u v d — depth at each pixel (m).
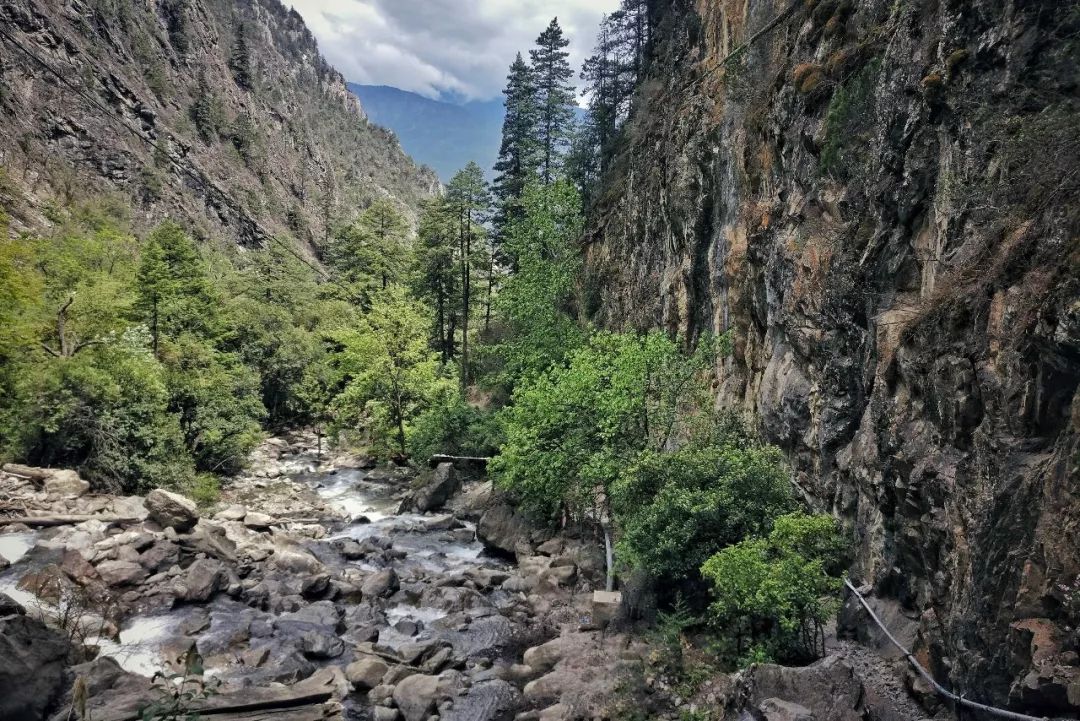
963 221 12.20
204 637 18.33
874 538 14.48
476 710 15.57
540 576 23.38
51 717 12.48
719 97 30.78
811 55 21.66
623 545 18.36
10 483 25.91
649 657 16.03
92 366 30.53
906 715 11.18
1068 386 8.72
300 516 32.06
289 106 177.25
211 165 113.69
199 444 36.81
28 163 73.75
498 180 59.97
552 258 40.88
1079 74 10.65
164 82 114.06
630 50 57.97
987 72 12.16
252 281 64.12
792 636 13.80
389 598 22.73
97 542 22.05
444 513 32.53
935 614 11.49
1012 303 9.91
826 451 17.11
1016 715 8.53
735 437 20.89
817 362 18.12
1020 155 10.56
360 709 15.73
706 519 16.31
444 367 51.47
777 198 21.92
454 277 55.94
